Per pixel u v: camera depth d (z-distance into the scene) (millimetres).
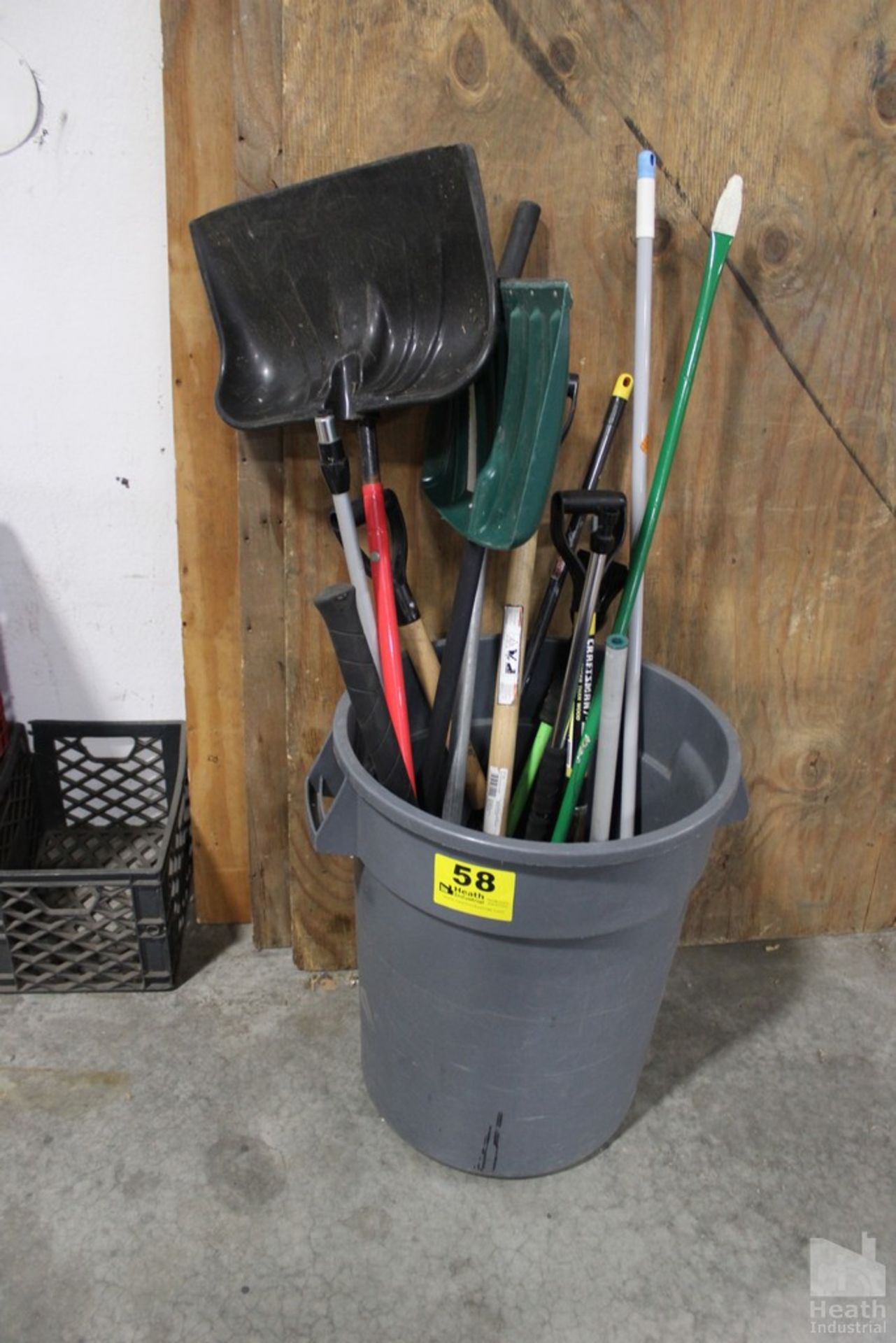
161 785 1445
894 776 1305
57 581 1275
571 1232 1007
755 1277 972
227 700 1245
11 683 1339
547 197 974
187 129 974
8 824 1302
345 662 879
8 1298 916
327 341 961
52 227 1068
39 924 1196
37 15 970
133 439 1191
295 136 941
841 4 923
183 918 1326
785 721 1255
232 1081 1143
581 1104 984
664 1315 937
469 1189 1046
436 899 831
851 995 1315
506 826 1060
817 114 963
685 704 1008
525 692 1095
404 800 847
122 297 1111
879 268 1027
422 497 1089
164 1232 980
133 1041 1184
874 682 1243
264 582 1125
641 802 1092
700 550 1144
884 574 1181
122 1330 897
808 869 1359
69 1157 1043
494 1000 883
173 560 1271
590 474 961
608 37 921
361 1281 952
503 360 898
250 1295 934
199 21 937
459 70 923
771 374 1062
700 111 954
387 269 907
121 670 1348
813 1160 1090
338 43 908
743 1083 1181
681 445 1087
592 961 857
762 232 1002
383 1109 1071
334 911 1276
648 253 889
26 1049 1162
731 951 1388
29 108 1005
